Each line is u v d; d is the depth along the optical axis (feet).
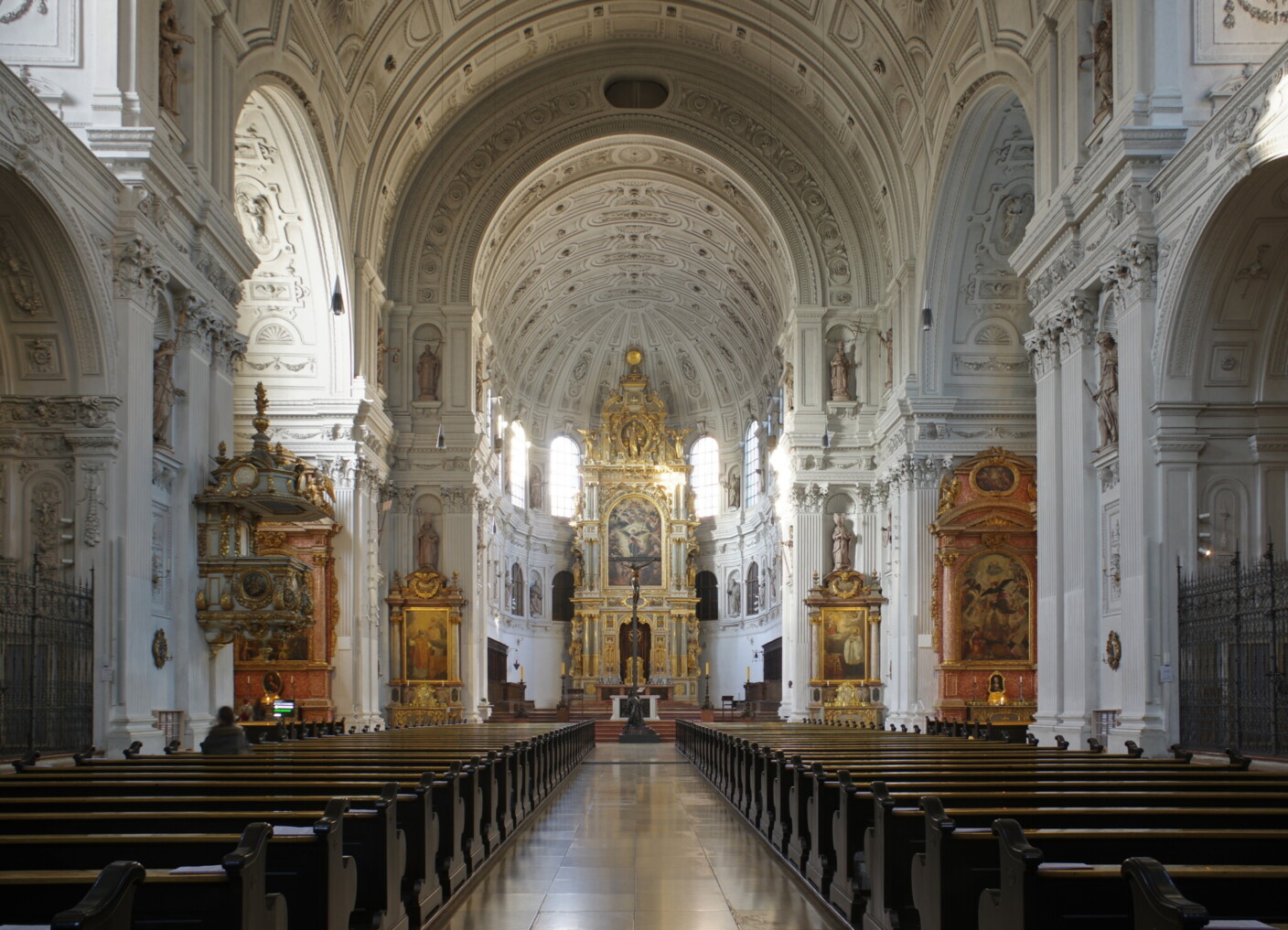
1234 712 49.93
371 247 106.01
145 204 54.24
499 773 42.91
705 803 58.34
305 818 22.68
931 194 95.76
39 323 51.26
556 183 123.95
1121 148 55.31
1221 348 54.19
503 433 155.43
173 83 59.36
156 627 57.72
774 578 154.10
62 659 49.62
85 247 50.16
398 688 111.04
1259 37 55.62
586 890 33.27
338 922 20.74
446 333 116.98
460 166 116.98
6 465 51.90
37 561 48.65
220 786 28.04
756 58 112.57
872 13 95.40
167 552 59.36
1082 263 61.46
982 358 100.32
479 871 36.60
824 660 112.27
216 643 62.18
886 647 111.65
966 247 97.30
